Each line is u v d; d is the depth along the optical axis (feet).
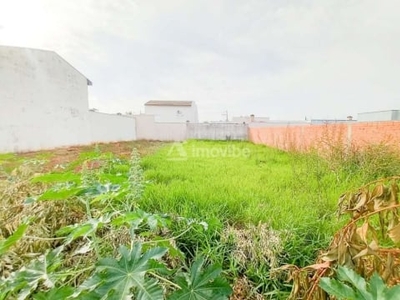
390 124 12.77
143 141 57.82
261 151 26.50
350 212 3.50
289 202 7.80
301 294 3.51
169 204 7.48
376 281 2.47
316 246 5.51
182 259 4.87
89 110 47.34
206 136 62.28
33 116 33.86
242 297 4.44
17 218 5.86
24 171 9.00
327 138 14.99
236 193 8.69
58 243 5.57
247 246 5.32
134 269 3.26
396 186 3.03
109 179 6.66
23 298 3.45
